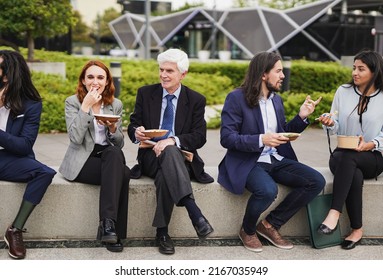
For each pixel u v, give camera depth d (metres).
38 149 7.07
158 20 20.78
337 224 4.37
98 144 4.29
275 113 4.36
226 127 4.23
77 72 12.27
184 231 4.46
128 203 4.34
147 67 13.23
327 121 4.44
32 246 4.21
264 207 4.12
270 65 4.23
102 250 4.19
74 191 4.28
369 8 19.67
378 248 4.40
